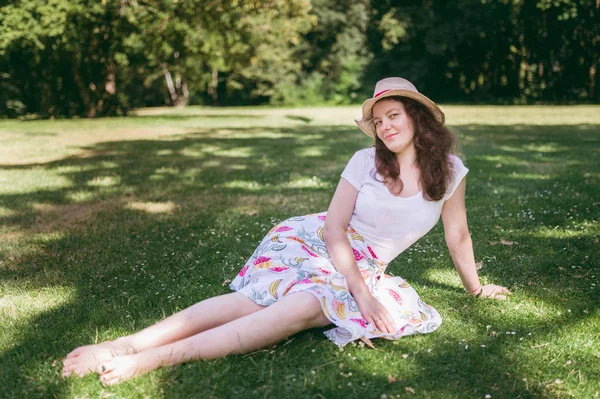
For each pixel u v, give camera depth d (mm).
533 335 2863
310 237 2930
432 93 41312
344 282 2740
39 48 22781
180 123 20625
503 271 3877
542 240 4590
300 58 43781
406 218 2861
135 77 33125
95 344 2535
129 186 7281
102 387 2328
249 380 2391
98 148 12000
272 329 2512
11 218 5539
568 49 35875
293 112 29812
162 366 2418
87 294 3518
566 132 14914
